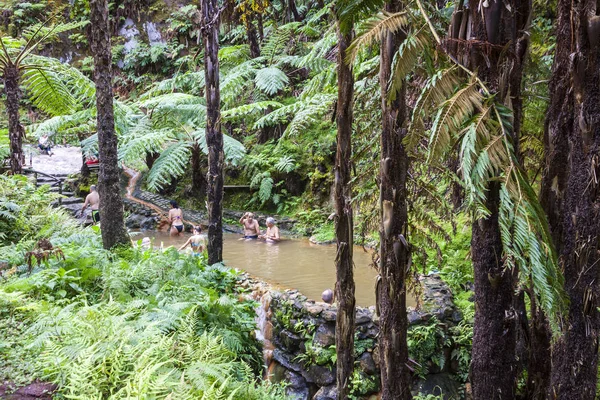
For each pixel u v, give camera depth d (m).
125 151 8.84
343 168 2.65
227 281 5.12
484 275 1.75
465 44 1.65
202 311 4.06
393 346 2.06
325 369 4.10
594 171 1.74
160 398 2.32
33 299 3.71
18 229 6.06
